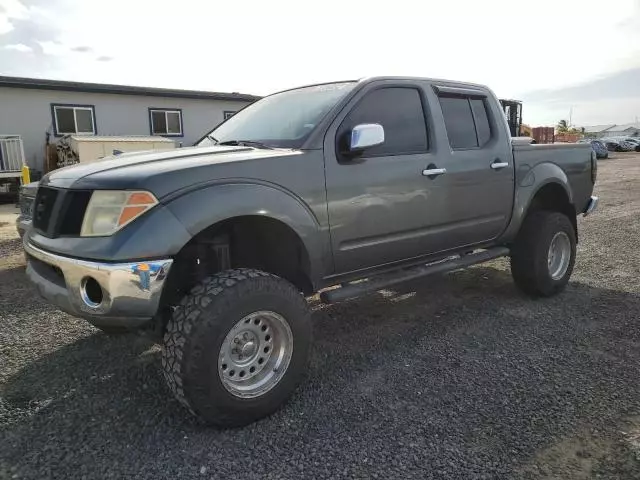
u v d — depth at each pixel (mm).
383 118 3676
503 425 2781
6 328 4273
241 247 3377
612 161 32500
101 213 2623
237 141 3684
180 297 3047
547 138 35594
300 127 3426
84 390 3227
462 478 2352
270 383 2904
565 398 3068
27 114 16516
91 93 17562
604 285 5465
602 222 9602
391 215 3631
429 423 2811
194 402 2631
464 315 4578
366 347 3891
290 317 2934
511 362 3586
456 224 4172
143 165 2822
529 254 4793
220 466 2465
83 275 2568
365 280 3828
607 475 2369
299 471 2422
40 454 2545
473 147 4305
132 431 2758
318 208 3205
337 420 2857
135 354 3770
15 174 14930
